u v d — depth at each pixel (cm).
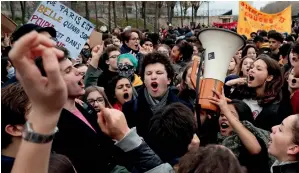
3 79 532
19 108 173
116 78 446
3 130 175
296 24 2748
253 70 392
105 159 270
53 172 155
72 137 255
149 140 262
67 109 269
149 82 353
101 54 574
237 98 412
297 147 252
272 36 902
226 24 2847
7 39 673
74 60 465
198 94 300
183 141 251
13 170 94
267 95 388
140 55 745
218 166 162
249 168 295
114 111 193
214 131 319
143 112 353
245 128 293
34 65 84
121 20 4775
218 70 299
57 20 448
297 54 416
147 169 194
